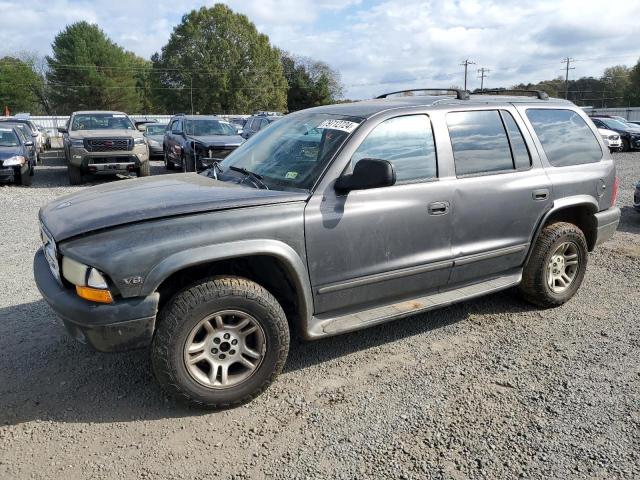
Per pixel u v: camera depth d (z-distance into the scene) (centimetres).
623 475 268
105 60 7469
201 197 330
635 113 5200
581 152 494
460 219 405
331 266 351
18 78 7106
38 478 268
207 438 301
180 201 322
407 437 300
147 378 366
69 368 379
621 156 2159
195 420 319
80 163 1334
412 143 389
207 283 315
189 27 6931
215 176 412
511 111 452
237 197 329
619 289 543
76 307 296
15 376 367
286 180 365
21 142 1432
